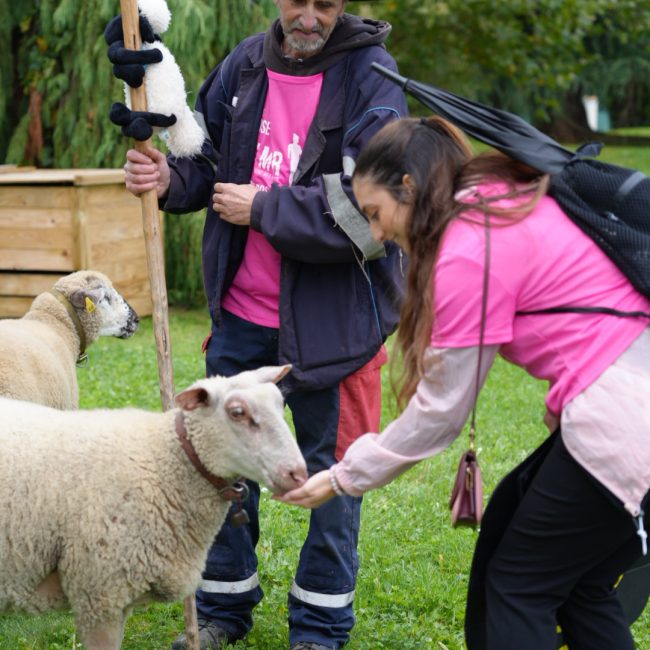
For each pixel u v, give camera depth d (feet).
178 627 12.83
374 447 8.85
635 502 8.06
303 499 9.36
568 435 8.27
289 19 11.12
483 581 9.46
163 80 11.43
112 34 11.59
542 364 8.54
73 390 17.19
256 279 11.91
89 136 32.96
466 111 8.77
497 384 25.36
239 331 12.17
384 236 8.87
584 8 50.52
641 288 8.26
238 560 12.28
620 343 8.24
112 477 9.97
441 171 8.36
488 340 8.27
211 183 12.45
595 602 9.48
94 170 30.14
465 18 49.78
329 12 11.12
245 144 11.80
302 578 11.98
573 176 8.54
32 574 9.97
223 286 12.08
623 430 8.05
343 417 11.80
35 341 16.07
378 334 11.52
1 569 9.87
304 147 11.41
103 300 17.76
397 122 8.69
